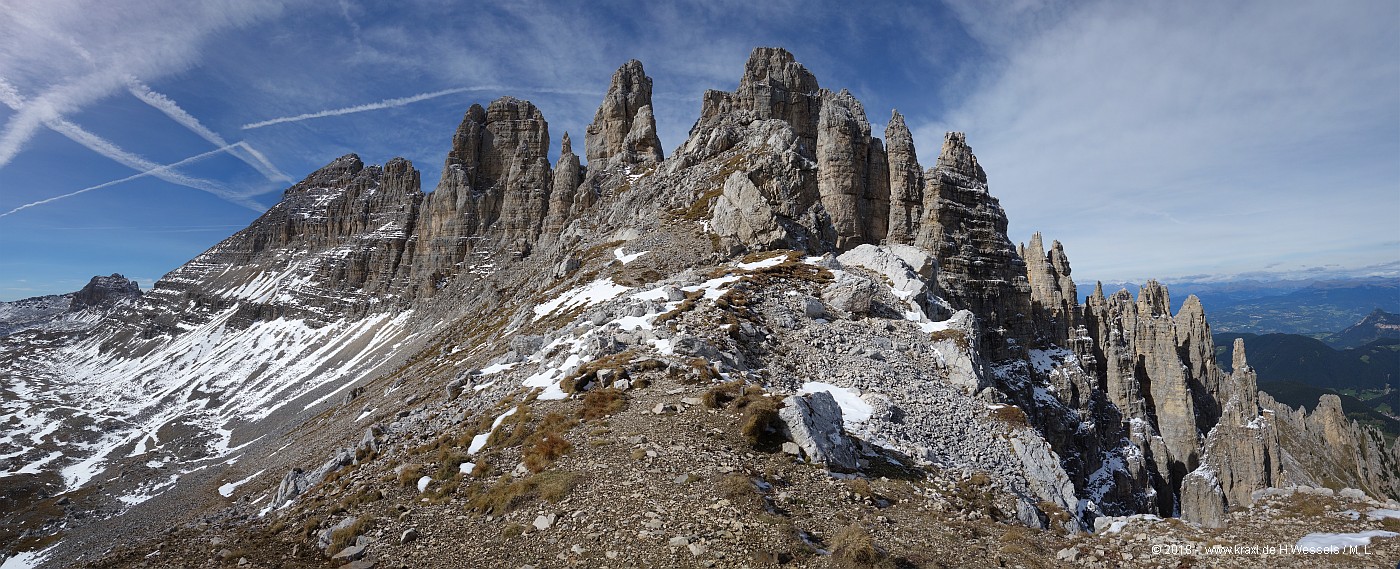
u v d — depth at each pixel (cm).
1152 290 15575
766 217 8969
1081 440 10462
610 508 2167
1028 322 12712
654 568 1811
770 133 12762
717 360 3994
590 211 15525
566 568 1881
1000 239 13012
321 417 10844
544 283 11619
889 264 6938
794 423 2800
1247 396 14362
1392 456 14525
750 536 1934
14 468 13562
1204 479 10088
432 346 13325
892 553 1934
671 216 11044
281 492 3784
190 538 2712
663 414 3067
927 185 12525
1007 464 3812
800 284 6078
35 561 7438
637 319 4972
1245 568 1881
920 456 3297
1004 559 2028
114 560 2580
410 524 2347
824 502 2311
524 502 2327
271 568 2212
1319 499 2248
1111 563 2047
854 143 12525
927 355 5050
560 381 3878
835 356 4666
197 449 14075
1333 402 15562
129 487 11156
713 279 6312
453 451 3081
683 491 2241
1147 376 13625
